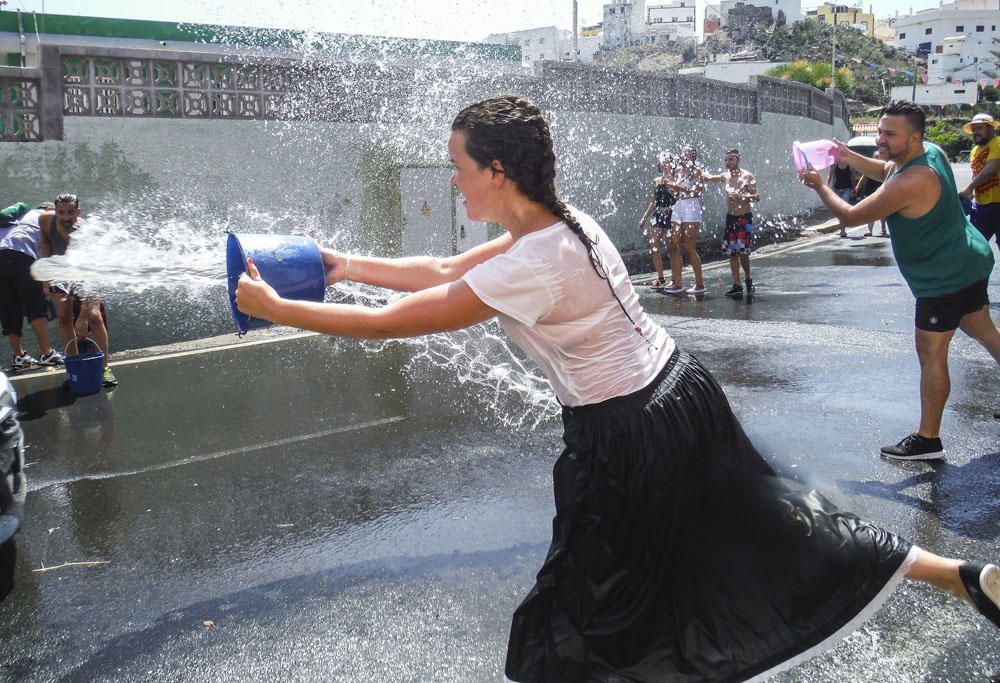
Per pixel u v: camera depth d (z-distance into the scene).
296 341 8.60
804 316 8.81
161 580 3.63
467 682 2.79
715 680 2.06
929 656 2.80
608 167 13.35
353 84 9.81
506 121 1.97
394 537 3.96
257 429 5.74
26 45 12.41
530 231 2.05
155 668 2.96
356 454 5.16
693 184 10.40
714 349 7.44
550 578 2.07
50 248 7.23
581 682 2.05
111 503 4.54
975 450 4.71
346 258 2.50
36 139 7.82
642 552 2.08
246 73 8.95
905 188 4.13
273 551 3.87
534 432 5.48
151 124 8.37
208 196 8.80
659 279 11.08
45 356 7.59
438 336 8.86
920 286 4.35
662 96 14.45
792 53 99.50
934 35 118.44
